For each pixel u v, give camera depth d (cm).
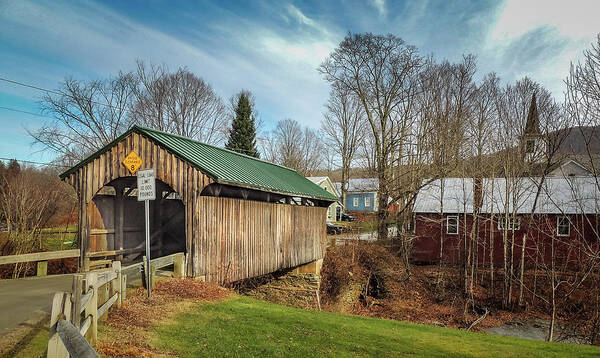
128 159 1159
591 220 2634
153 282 984
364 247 2828
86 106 3384
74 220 3011
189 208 1136
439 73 3359
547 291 2328
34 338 586
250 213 1434
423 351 832
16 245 1722
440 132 2970
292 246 1777
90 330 564
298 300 2011
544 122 2411
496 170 2720
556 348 993
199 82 4481
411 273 2659
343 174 5241
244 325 849
